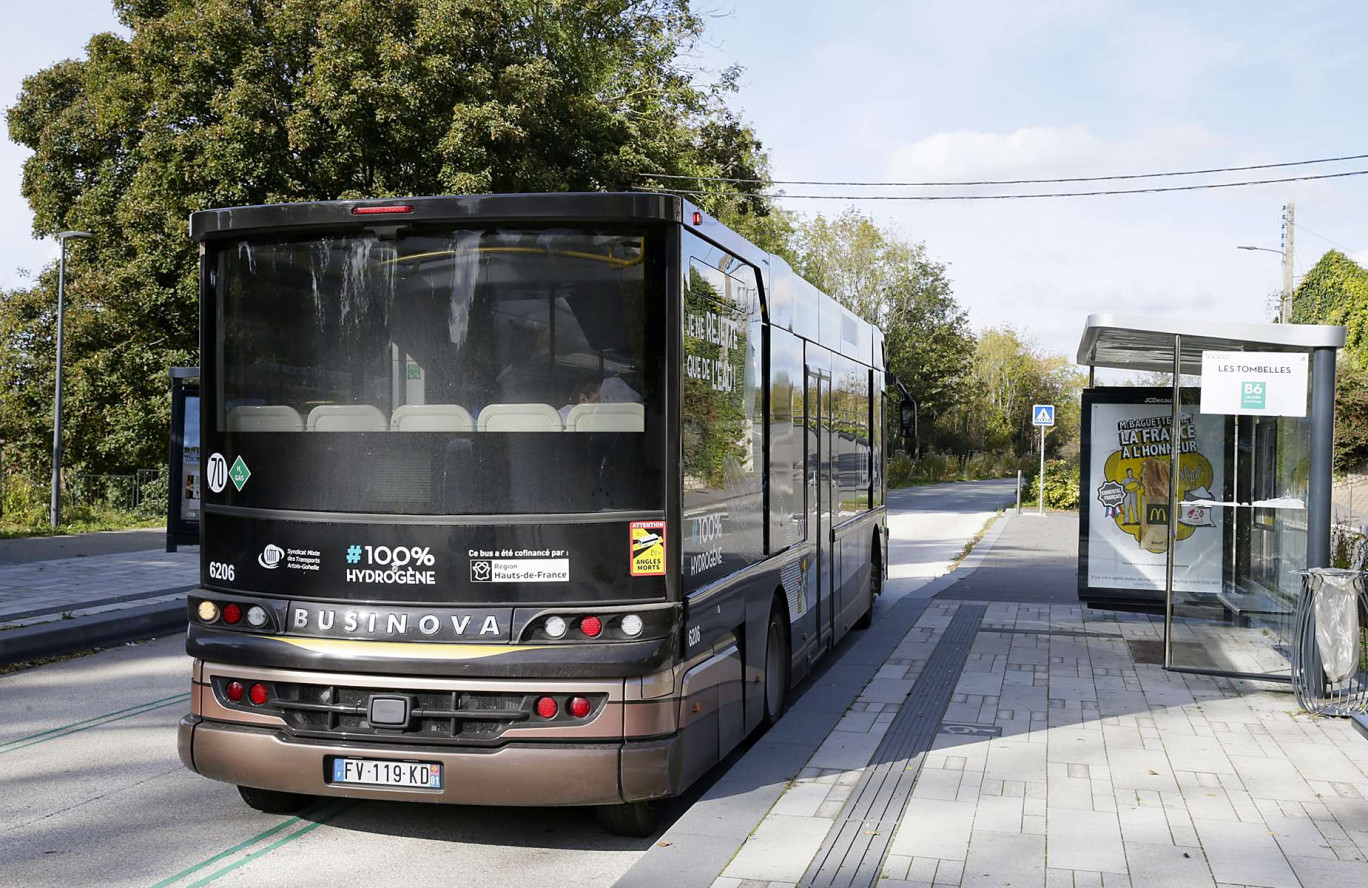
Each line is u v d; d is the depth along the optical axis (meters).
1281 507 8.91
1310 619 7.83
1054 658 9.81
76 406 29.67
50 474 31.77
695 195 32.94
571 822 5.72
